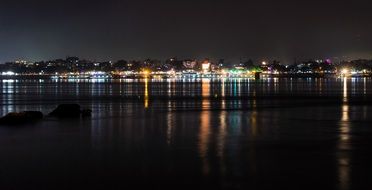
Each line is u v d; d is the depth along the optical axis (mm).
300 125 40188
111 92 130500
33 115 46312
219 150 26781
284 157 24594
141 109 62000
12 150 27047
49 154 25734
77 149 27312
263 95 107375
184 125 40125
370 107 65625
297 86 185625
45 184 19484
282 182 19500
